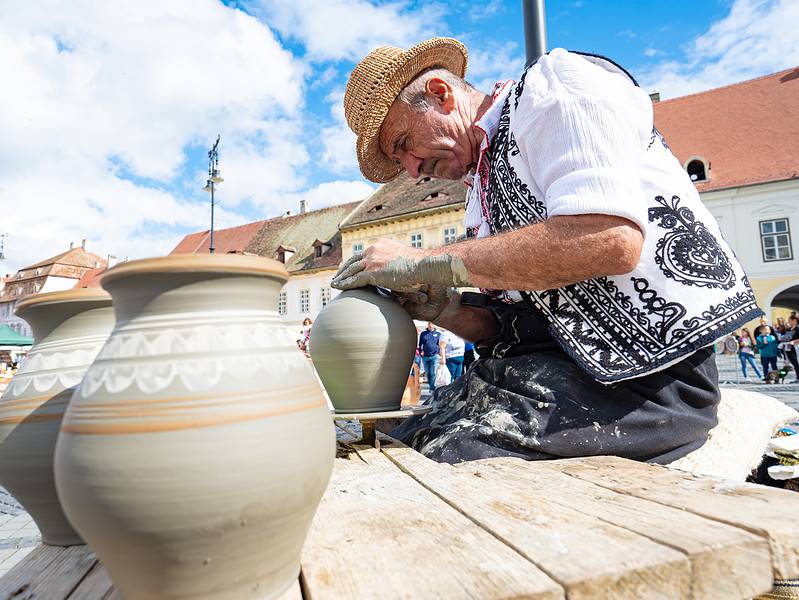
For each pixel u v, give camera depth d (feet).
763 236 64.28
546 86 4.56
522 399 4.70
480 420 4.83
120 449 1.81
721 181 66.59
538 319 5.00
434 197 84.89
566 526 2.52
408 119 6.05
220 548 1.85
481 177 5.70
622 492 3.12
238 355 2.07
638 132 4.58
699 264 4.47
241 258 2.23
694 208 4.74
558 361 4.86
